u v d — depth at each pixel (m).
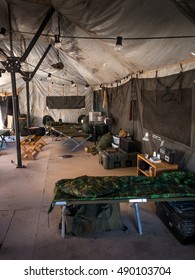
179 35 2.65
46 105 10.12
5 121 9.69
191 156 3.19
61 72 8.64
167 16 2.37
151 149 4.48
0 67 7.76
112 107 7.32
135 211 2.85
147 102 4.60
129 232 2.60
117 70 5.71
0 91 9.64
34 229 2.65
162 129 4.00
